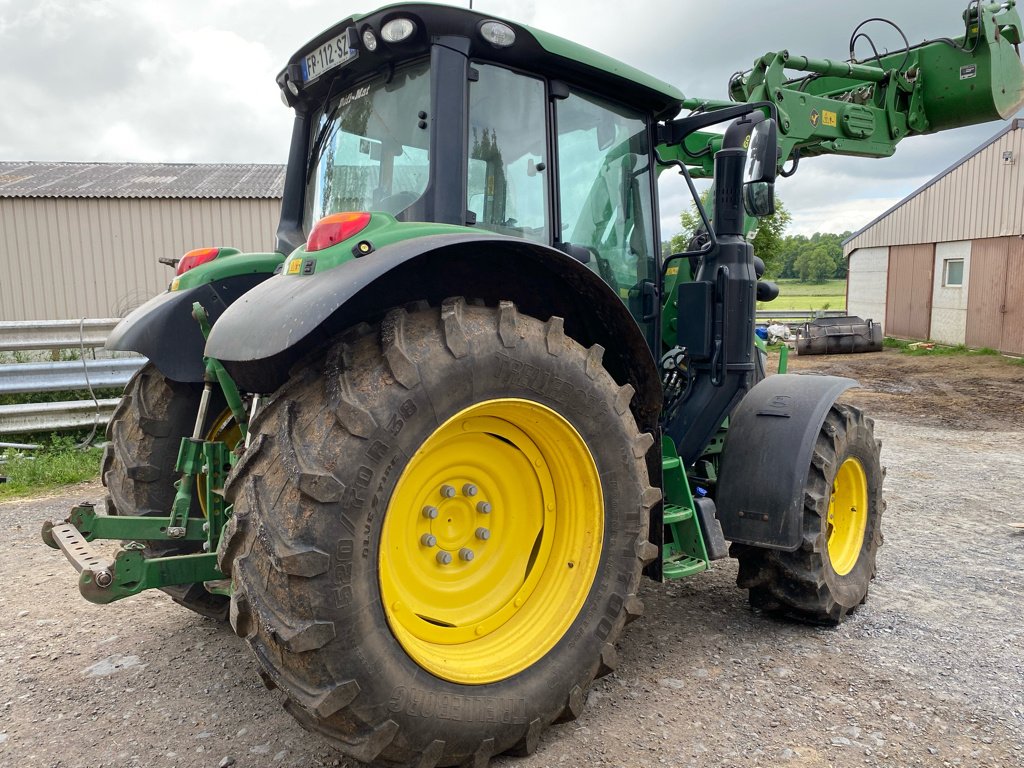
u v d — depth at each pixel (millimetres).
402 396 2156
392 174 2877
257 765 2469
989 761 2439
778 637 3391
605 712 2764
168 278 13672
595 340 2963
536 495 2719
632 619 2783
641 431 3068
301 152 3520
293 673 2074
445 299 2365
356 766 2447
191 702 2871
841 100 5121
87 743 2600
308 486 2021
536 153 2982
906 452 7879
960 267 19156
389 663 2137
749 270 3531
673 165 3818
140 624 3590
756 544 3250
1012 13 4941
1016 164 17031
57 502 5652
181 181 14984
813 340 17984
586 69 3029
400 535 2400
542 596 2666
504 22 2707
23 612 3717
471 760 2348
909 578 4152
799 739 2574
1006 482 6516
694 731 2633
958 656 3189
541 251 2471
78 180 14750
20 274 13117
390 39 2650
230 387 2873
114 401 7043
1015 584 4059
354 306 2434
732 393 3559
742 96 4816
